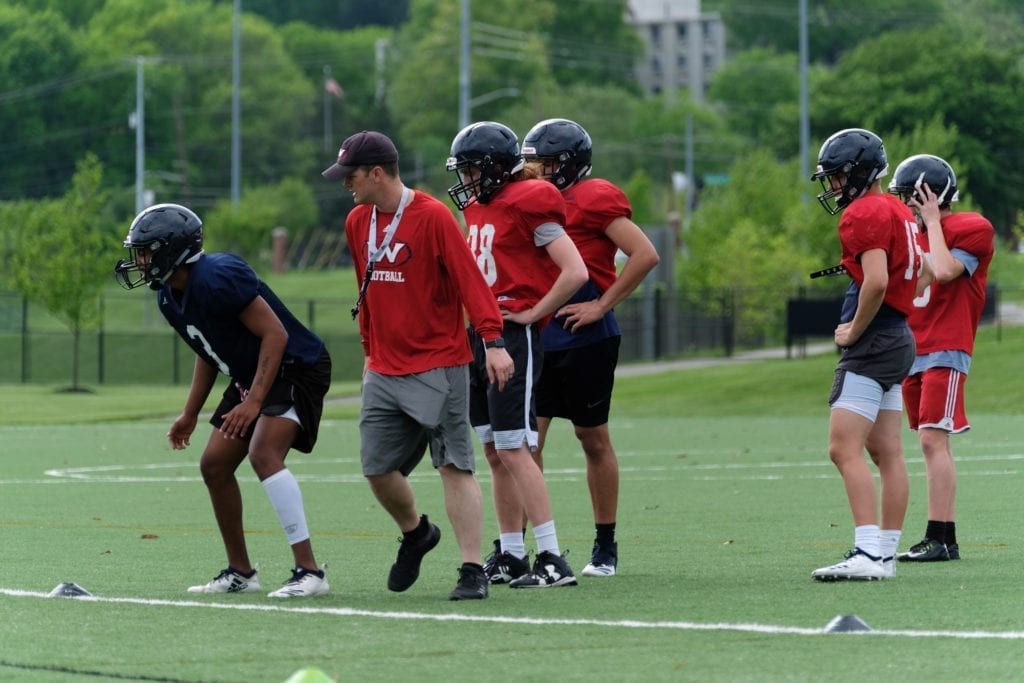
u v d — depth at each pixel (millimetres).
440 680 18000
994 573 27266
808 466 54875
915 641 20141
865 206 26359
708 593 25000
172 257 24344
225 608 23641
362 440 25188
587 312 27703
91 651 19938
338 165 24766
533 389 26703
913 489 44156
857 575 26203
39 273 126750
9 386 135000
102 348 145000
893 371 26625
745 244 165000
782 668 18438
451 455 25062
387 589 26078
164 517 39281
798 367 113750
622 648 19891
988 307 172875
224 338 24891
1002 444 62844
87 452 65062
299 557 25250
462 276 24656
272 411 25109
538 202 26266
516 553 27453
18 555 31250
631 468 55031
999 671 18141
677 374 119688
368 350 25406
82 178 127438
